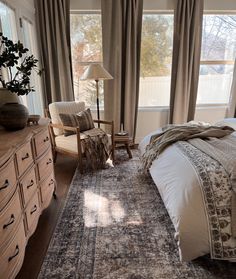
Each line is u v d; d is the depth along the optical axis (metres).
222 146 1.70
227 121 2.61
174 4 3.34
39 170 1.67
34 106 3.14
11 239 1.11
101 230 1.70
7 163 1.12
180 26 3.35
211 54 3.70
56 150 2.97
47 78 3.47
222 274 1.30
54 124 2.83
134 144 3.84
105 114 3.68
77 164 3.01
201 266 1.35
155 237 1.62
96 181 2.51
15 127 1.53
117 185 2.41
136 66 3.49
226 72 3.80
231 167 1.34
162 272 1.32
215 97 3.92
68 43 3.36
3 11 2.20
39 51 3.34
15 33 2.51
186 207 1.28
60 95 3.53
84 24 3.44
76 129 2.56
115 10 3.23
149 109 3.80
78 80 3.67
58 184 2.46
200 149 1.69
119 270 1.35
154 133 2.45
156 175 1.81
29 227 1.42
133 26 3.29
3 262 1.02
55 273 1.34
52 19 3.19
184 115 3.70
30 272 1.35
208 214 1.26
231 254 1.26
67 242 1.58
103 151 2.83
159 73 3.71
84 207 2.01
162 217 1.85
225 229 1.25
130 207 2.00
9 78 2.21
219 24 3.58
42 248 1.53
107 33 3.32
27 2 2.87
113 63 3.45
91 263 1.40
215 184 1.30
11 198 1.14
